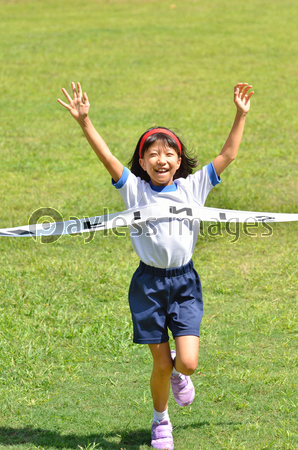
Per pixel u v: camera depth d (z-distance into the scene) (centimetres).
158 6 4319
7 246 924
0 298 760
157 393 495
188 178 502
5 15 4019
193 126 1681
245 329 693
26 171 1301
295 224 1029
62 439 509
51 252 911
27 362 620
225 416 539
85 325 697
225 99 2020
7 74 2388
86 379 597
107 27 3512
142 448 499
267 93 2083
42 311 727
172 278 481
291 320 709
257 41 3086
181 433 518
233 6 4216
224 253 923
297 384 580
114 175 486
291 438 503
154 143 476
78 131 1641
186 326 480
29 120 1745
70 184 1223
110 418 538
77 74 2405
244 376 596
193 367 465
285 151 1442
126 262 879
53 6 4391
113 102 1975
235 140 496
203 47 2959
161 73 2430
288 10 4000
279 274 846
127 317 716
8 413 544
